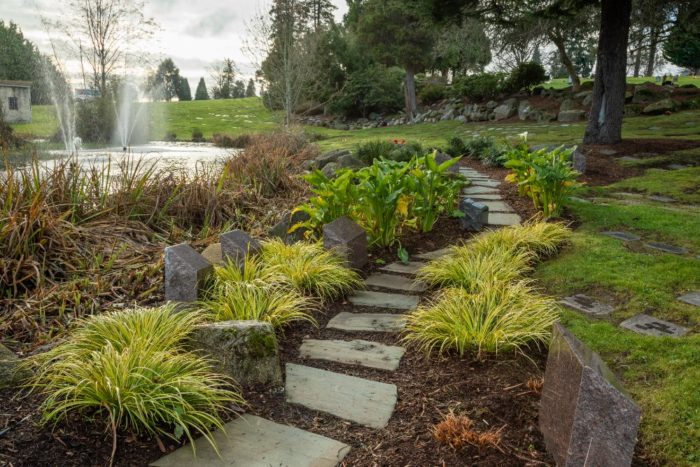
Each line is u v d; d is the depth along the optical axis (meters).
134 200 5.53
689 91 20.59
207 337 2.75
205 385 2.42
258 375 2.73
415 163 6.26
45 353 2.57
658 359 2.81
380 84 32.34
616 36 11.96
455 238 5.80
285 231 5.44
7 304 3.34
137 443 2.16
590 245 4.91
